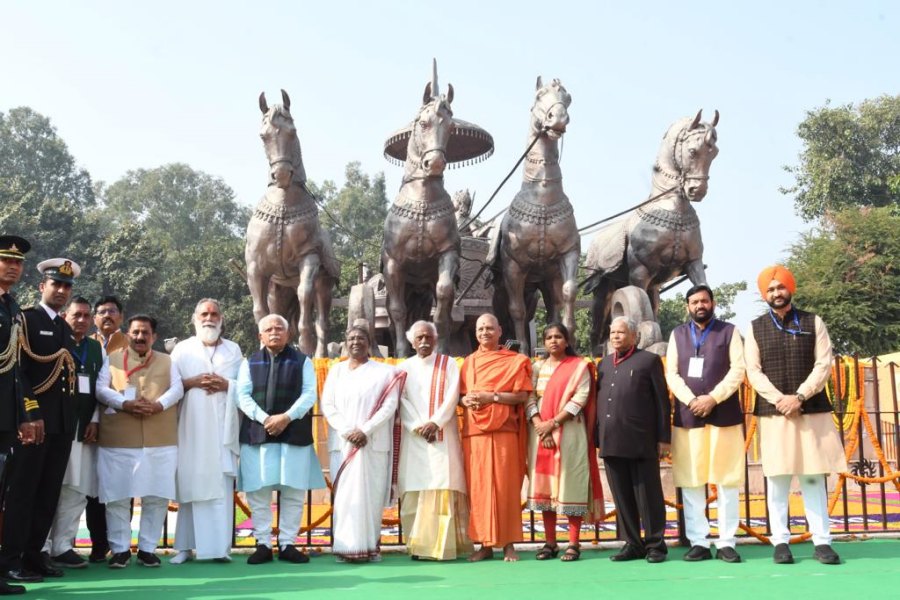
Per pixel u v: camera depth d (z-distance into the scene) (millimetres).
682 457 7027
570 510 6938
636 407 6992
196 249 43031
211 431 7129
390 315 11430
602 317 13250
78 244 39844
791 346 6816
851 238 29781
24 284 39094
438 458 7129
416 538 7094
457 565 6770
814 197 38344
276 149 11055
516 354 7312
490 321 7352
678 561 6855
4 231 38562
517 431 7184
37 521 6320
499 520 6938
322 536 8758
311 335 11469
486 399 7059
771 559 6887
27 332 6250
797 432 6754
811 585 5762
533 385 7371
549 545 7160
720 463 6879
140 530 6984
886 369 14289
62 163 55500
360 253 54875
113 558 6832
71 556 6812
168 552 7633
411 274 11523
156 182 61875
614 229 12703
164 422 7000
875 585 5738
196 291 41750
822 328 6859
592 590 5652
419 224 11000
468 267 14086
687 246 11742
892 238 29125
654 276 12031
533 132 11414
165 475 6934
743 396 8469
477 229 15844
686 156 11570
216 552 7012
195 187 63500
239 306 40406
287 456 6992
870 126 38312
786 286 6918
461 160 14875
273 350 7238
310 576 6301
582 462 7066
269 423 6965
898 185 30234
